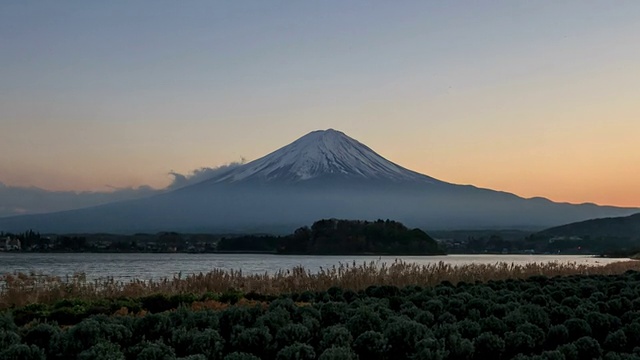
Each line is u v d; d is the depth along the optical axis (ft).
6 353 36.60
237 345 42.39
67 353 39.83
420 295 66.18
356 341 42.88
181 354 41.83
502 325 49.98
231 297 68.90
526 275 110.11
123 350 39.93
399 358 43.32
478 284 86.89
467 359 44.24
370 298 64.08
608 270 134.31
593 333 54.08
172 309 60.23
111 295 68.03
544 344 50.60
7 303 60.54
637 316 57.26
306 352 39.14
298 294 73.15
